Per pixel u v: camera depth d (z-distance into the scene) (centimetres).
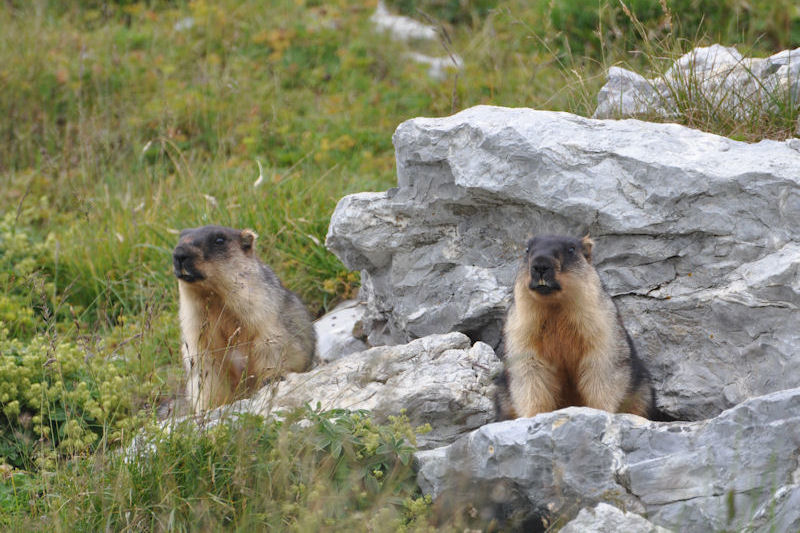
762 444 1786
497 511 1948
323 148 4316
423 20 5391
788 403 1798
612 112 3241
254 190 3784
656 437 1884
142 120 4675
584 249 2284
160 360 3028
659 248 2464
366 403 2322
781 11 4191
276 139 4528
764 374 2297
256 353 2711
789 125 2933
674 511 1789
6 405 2586
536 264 2153
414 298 2822
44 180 4338
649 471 1830
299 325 2841
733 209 2375
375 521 1859
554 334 2248
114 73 5034
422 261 2806
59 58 5044
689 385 2414
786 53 3209
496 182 2575
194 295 2688
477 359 2439
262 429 2072
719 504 1758
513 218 2675
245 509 1898
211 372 2650
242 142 4503
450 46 4653
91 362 2748
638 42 4025
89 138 4475
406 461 2011
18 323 3219
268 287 2753
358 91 4909
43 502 2078
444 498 1977
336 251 2939
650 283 2491
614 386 2236
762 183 2350
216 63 5084
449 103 4275
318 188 3825
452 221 2770
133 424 2172
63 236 3822
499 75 4309
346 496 1948
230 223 3666
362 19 5456
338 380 2434
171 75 5047
